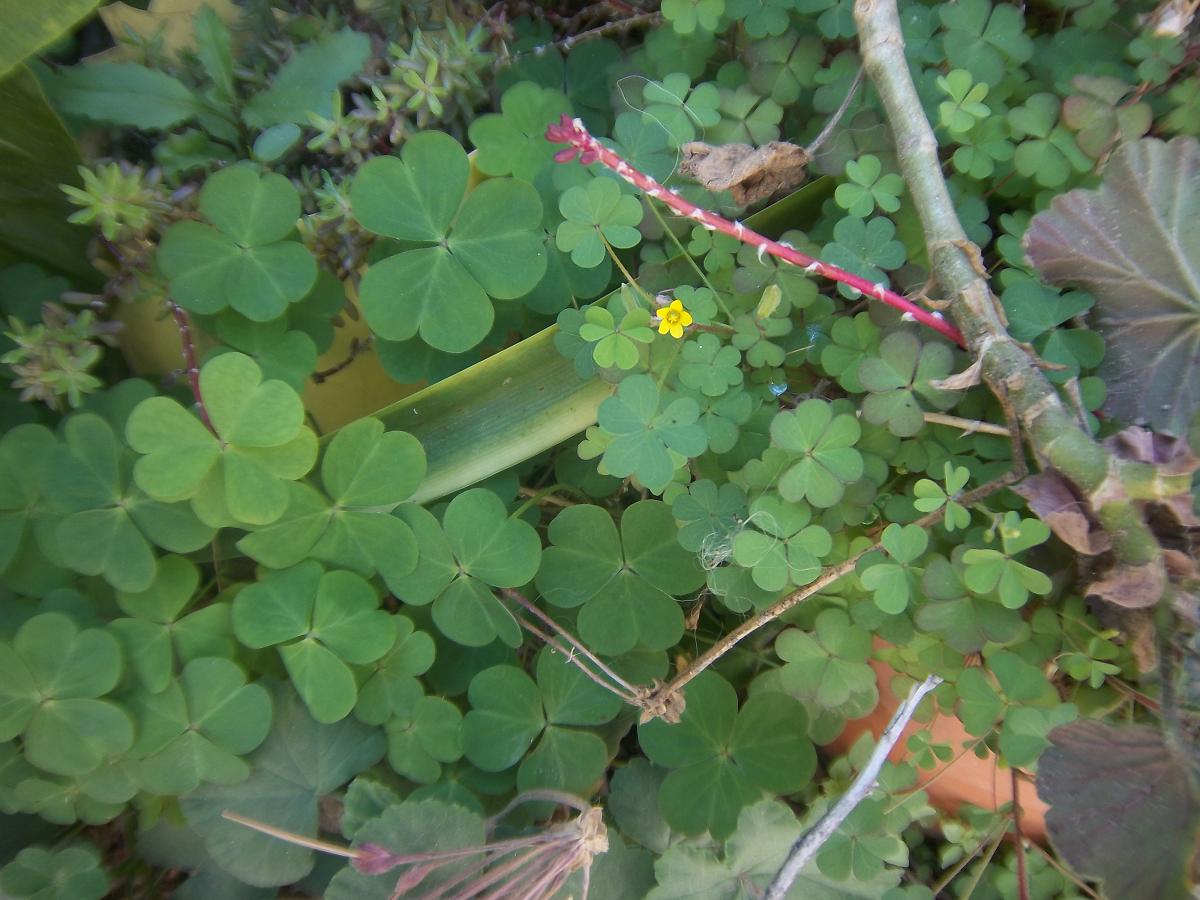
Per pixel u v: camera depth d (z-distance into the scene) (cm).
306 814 19
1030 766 18
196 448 17
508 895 17
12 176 19
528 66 22
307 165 21
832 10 20
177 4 22
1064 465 15
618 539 20
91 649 17
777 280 19
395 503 18
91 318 19
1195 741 16
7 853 20
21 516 18
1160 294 17
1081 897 20
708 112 20
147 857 20
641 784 20
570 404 20
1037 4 21
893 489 19
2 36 16
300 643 18
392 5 21
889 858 18
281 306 19
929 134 18
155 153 19
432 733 19
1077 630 18
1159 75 18
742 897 18
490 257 19
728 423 18
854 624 19
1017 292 17
